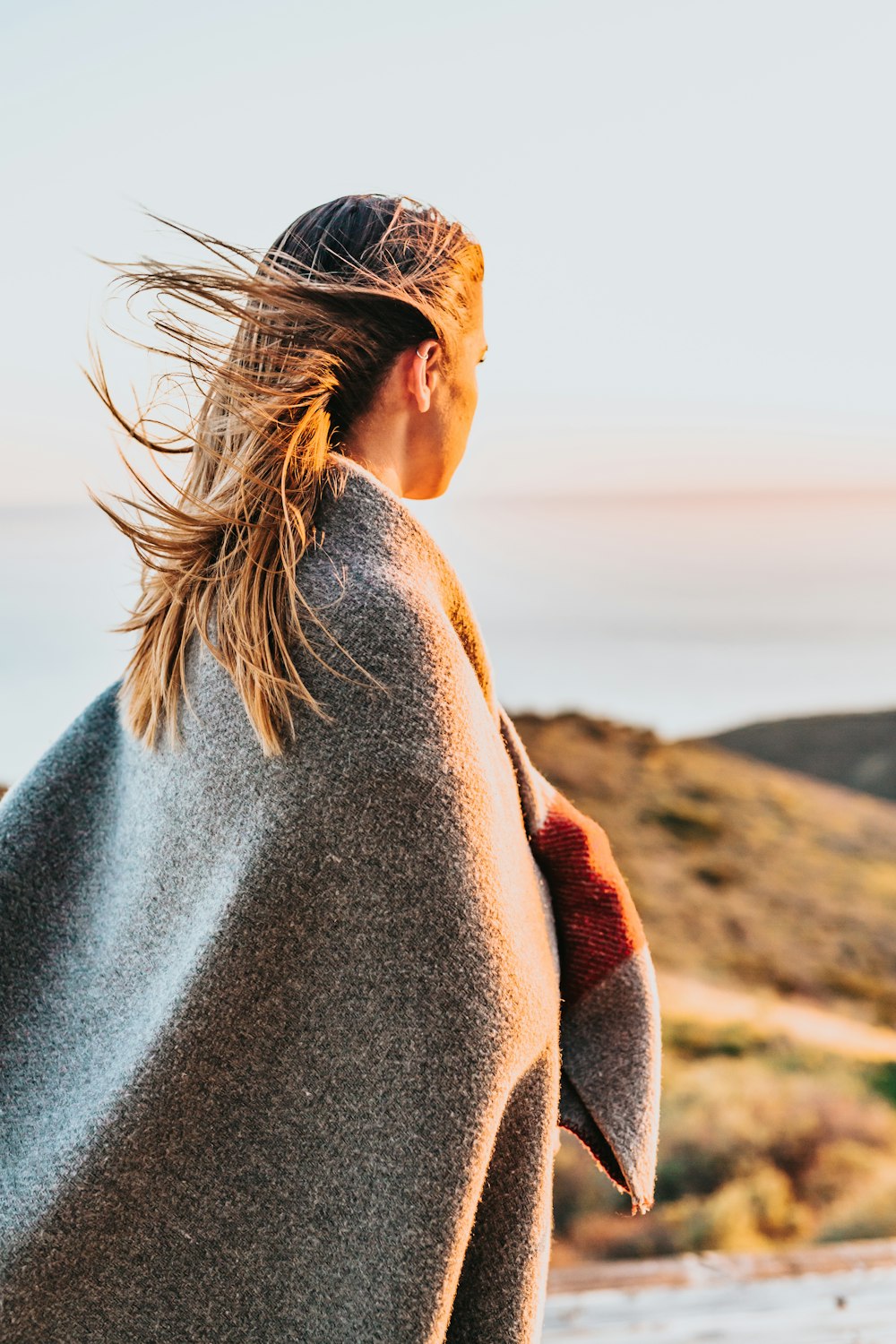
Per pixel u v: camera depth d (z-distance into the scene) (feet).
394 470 3.57
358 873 2.93
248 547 3.13
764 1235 24.93
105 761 3.89
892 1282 9.91
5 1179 3.14
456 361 3.56
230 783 3.11
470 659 3.46
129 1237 3.04
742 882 101.60
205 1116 3.01
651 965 3.99
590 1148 4.01
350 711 2.97
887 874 106.32
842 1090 33.06
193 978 3.01
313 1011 2.96
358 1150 2.96
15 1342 3.04
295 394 3.21
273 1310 3.01
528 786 3.67
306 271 3.44
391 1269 2.94
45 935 3.59
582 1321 9.36
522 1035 3.03
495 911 3.00
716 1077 34.76
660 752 133.80
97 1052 3.28
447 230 3.59
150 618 3.46
